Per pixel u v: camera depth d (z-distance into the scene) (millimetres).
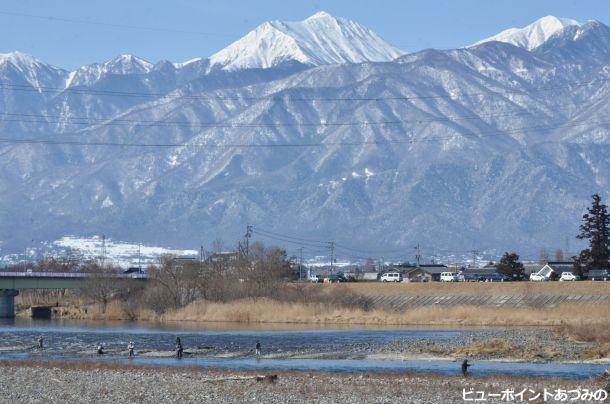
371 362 195875
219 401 134375
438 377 162625
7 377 165750
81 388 150250
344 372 174375
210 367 183750
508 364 188125
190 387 149750
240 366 189750
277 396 139000
